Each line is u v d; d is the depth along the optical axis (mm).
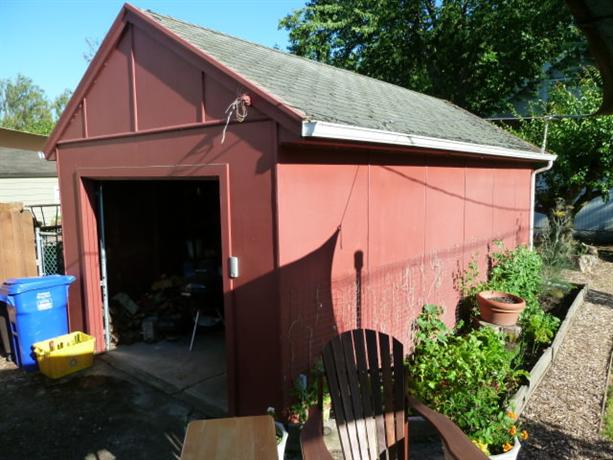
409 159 5453
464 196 6820
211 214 8484
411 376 4453
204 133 4203
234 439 2240
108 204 6863
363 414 2773
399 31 17188
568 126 10820
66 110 5637
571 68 14578
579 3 2090
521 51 15180
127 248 7180
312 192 4047
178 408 4496
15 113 44750
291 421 3918
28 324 5461
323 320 4262
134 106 4848
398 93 8430
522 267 7645
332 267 4344
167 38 4363
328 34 18781
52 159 6137
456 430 2445
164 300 7117
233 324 4141
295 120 3400
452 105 10719
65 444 3920
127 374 5301
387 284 5164
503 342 5223
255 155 3818
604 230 14914
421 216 5762
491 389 3982
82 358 5434
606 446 3803
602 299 8336
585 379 5094
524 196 9188
